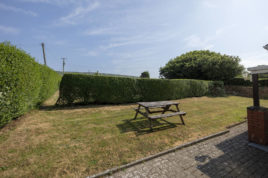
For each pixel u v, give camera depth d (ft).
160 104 14.23
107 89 25.20
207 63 52.75
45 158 7.64
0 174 6.19
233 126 14.26
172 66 70.74
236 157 8.11
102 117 17.03
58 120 15.24
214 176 6.35
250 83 47.70
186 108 23.54
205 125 14.07
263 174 6.52
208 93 45.19
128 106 24.86
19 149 8.58
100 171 6.57
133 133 11.76
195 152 8.73
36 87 18.24
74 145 9.33
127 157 7.85
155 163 7.46
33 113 17.19
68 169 6.68
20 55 13.38
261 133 9.36
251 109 9.91
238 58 50.42
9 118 11.57
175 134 11.59
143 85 29.66
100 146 9.22
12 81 11.82
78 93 22.90
